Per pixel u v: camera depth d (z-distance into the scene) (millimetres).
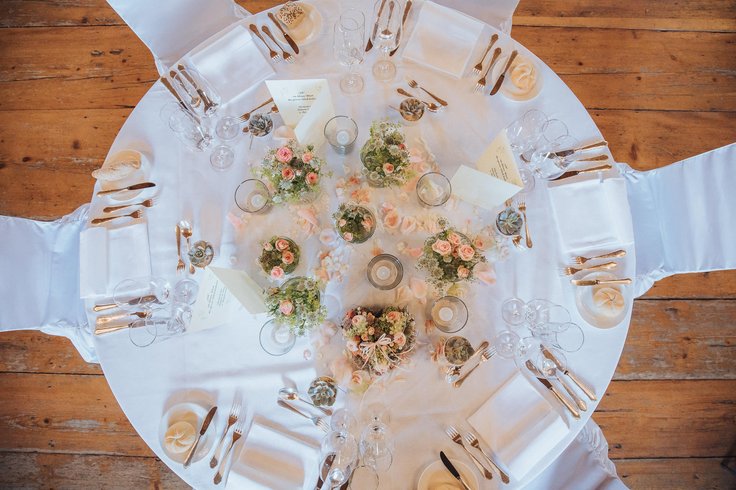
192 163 1683
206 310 1459
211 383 1539
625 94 2820
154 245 1635
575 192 1621
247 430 1505
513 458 1432
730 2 2916
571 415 1494
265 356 1550
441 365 1518
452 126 1702
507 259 1607
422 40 1721
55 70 2857
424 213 1636
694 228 1747
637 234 1896
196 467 1471
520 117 1700
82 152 2789
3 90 2848
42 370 2576
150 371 1550
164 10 1893
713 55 2873
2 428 2537
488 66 1738
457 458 1458
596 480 1709
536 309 1546
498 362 1534
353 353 1384
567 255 1607
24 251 1803
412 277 1571
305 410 1507
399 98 1721
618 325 1539
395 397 1510
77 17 2896
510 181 1499
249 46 1710
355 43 1629
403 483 1453
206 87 1718
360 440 1419
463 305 1506
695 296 2641
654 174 1917
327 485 1422
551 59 2842
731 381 2564
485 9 1999
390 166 1431
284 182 1439
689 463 2506
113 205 1656
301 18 1721
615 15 2891
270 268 1495
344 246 1601
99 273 1594
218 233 1634
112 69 2850
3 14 2902
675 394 2557
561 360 1523
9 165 2785
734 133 2783
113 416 2541
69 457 2516
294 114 1580
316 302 1377
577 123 1691
